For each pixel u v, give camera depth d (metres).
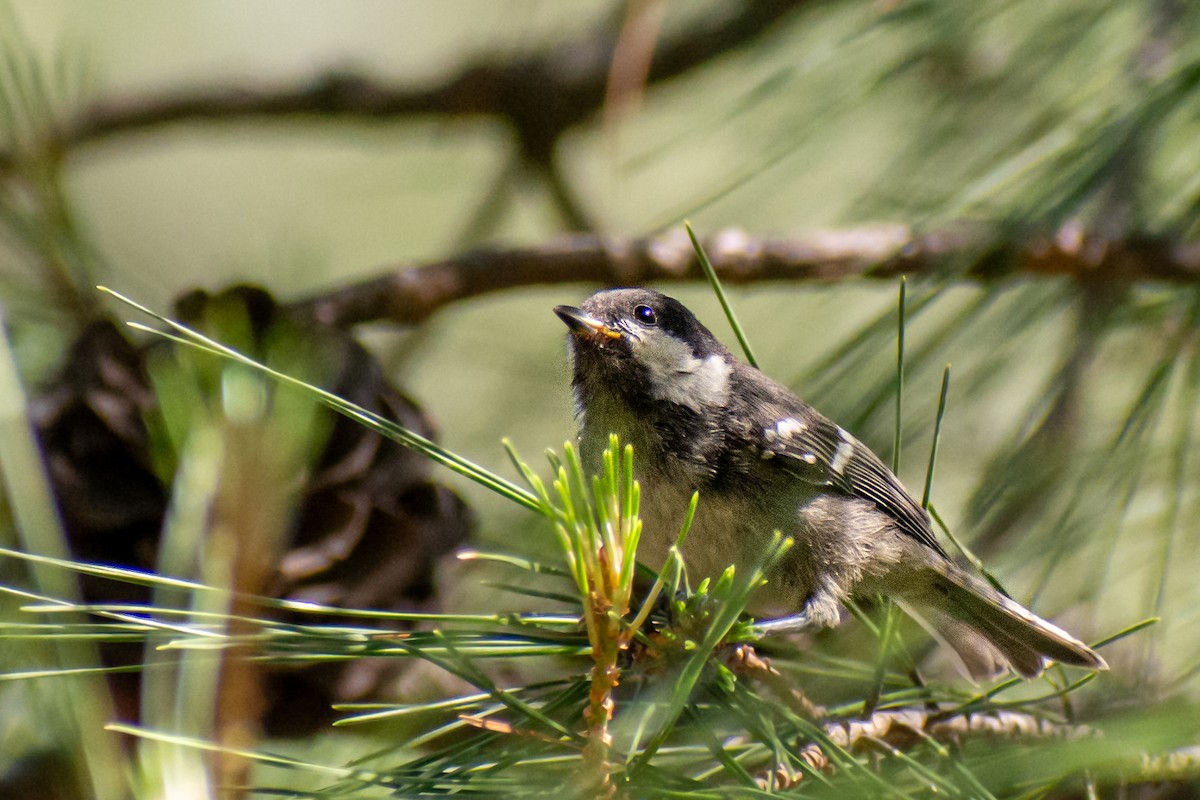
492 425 3.46
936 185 3.41
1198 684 3.35
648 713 3.29
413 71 3.54
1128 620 3.38
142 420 3.37
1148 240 3.38
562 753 3.30
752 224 3.45
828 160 3.44
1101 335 3.39
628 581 3.28
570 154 3.53
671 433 3.38
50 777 3.34
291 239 3.49
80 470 3.36
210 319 3.38
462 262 3.43
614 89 3.42
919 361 3.37
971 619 3.39
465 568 3.39
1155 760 3.31
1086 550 3.37
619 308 3.38
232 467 3.31
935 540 3.38
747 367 3.39
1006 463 3.36
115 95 3.53
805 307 3.45
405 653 3.29
